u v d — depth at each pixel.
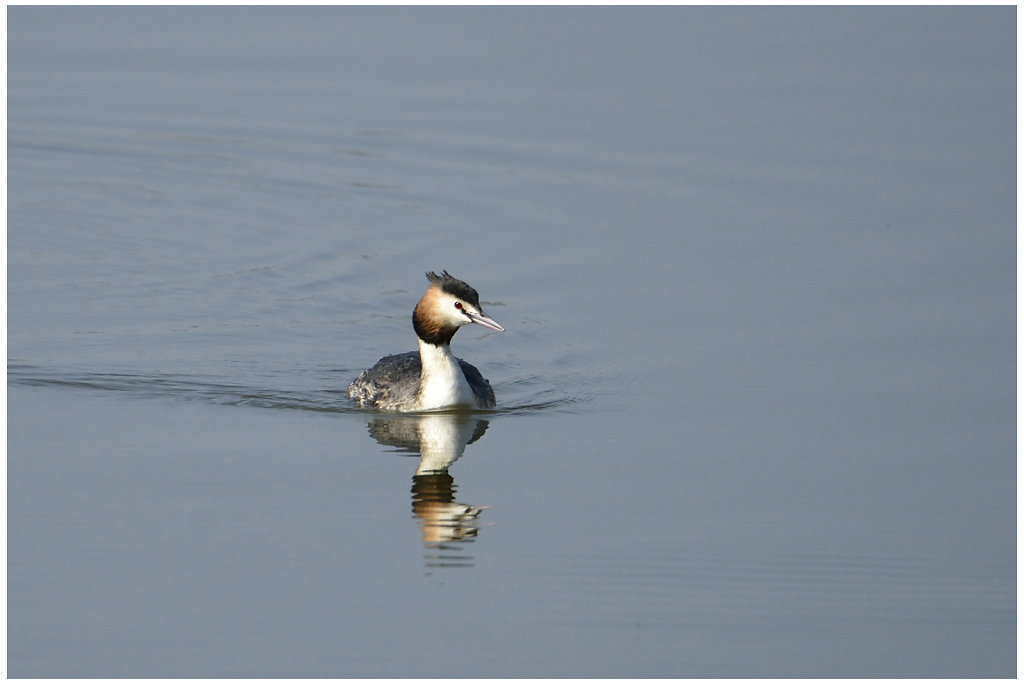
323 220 22.41
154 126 26.00
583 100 26.20
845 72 27.11
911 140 24.28
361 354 17.66
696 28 29.17
